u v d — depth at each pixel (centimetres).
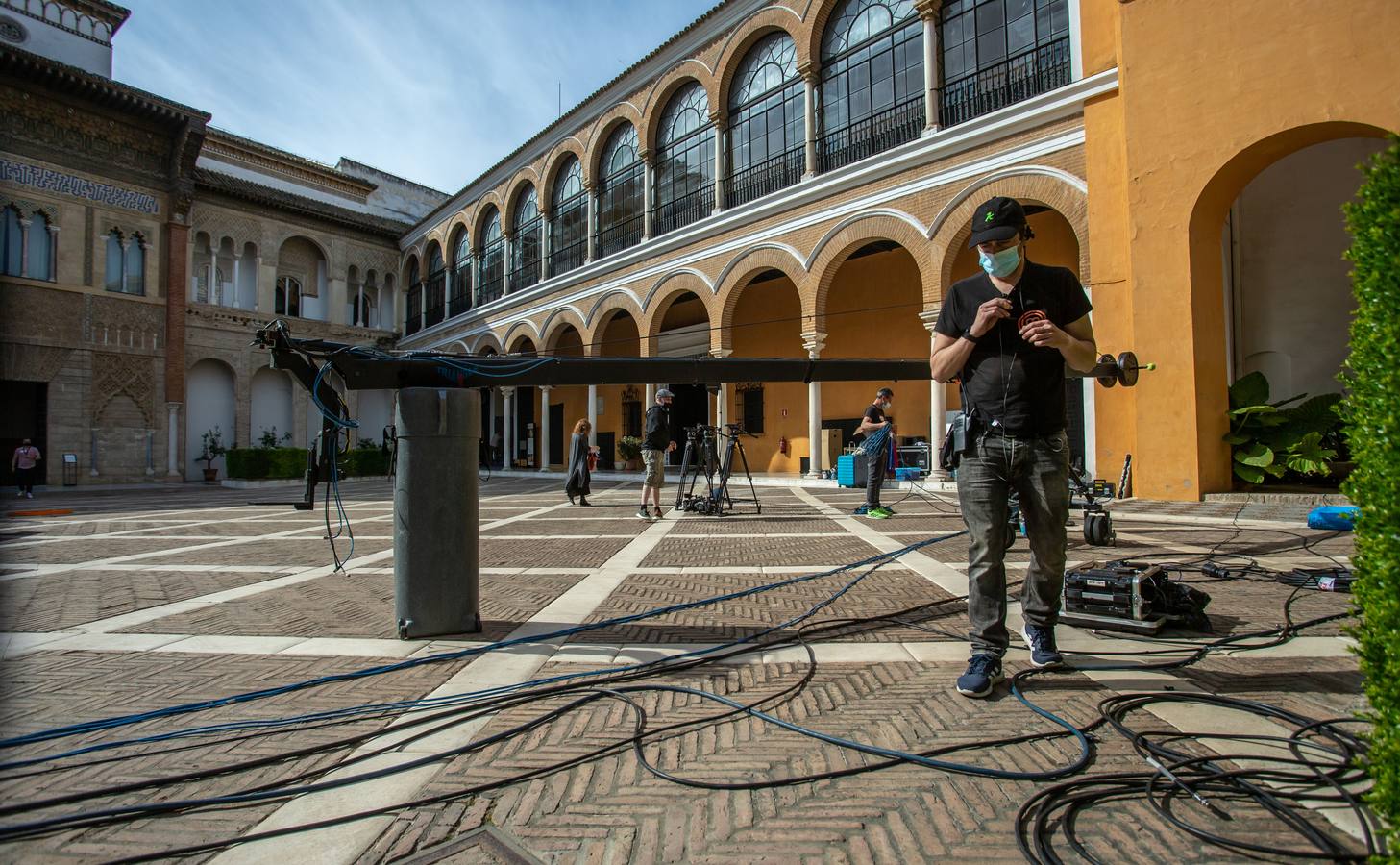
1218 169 915
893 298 1689
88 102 2294
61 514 1231
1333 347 1162
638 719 258
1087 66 1108
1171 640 339
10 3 2350
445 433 378
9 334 2125
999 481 282
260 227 2825
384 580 541
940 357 293
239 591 500
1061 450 281
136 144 2412
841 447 1748
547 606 443
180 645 364
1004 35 1245
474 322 2798
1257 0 885
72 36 2495
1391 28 797
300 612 434
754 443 1988
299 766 225
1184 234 945
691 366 420
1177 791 196
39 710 274
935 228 1295
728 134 1772
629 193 2106
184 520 1105
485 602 455
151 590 508
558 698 282
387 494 1786
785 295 1947
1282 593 435
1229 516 817
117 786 210
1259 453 956
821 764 219
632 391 2488
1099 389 1054
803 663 320
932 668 309
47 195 2211
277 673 317
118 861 173
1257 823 179
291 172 3175
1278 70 869
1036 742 231
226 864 171
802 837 178
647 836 180
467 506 383
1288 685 275
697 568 566
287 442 2848
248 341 2730
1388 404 150
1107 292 1055
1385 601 147
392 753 233
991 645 278
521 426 3020
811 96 1543
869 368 451
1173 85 952
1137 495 980
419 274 3256
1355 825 174
